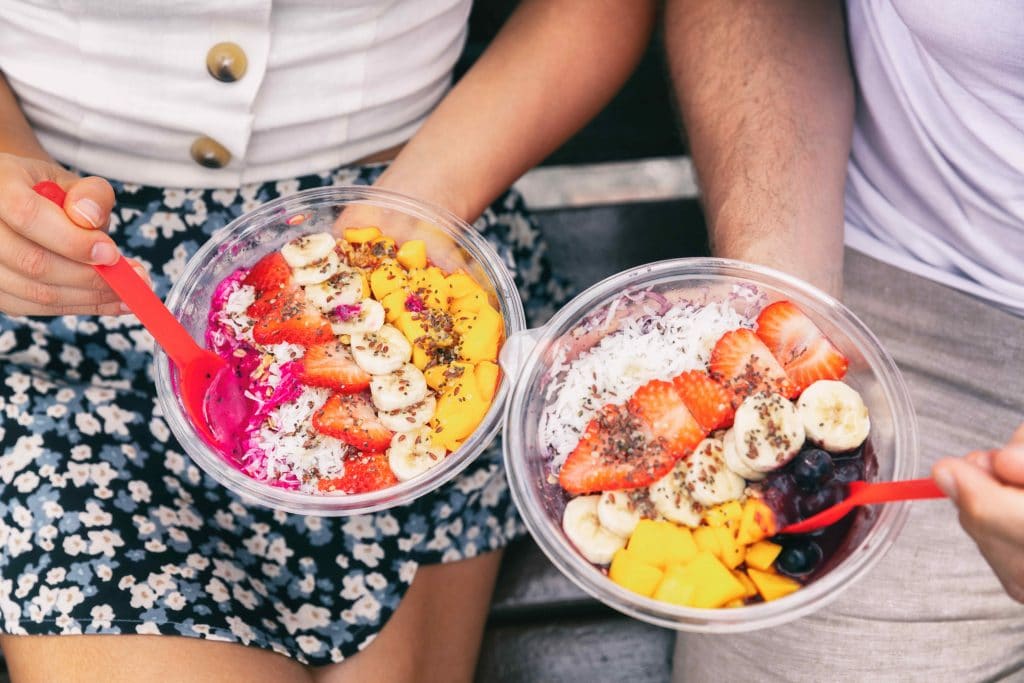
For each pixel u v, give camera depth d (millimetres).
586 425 1100
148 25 1284
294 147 1447
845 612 1357
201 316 1238
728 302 1167
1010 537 896
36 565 1250
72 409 1356
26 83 1368
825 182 1432
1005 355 1433
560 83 1496
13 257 1139
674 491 1022
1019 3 1148
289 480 1135
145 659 1218
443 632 1501
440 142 1438
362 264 1232
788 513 989
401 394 1131
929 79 1330
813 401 1054
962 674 1338
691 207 1861
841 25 1555
